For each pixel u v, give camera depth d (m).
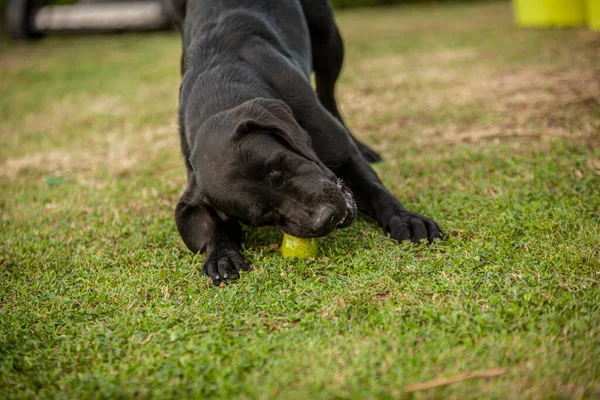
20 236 1.88
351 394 1.28
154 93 3.28
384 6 7.18
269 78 1.72
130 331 1.47
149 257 1.72
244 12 1.82
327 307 1.48
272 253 1.68
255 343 1.41
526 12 4.16
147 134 2.60
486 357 1.32
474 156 2.03
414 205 1.81
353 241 1.69
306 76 1.83
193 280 1.61
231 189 1.57
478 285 1.49
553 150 2.00
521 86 2.60
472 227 1.67
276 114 1.60
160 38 5.23
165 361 1.39
